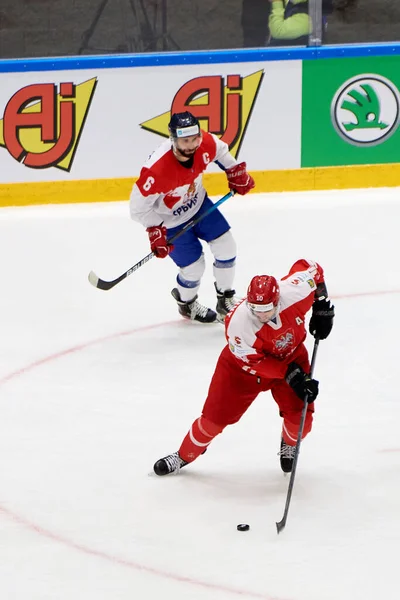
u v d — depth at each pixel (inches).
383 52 1160.8
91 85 1149.7
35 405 721.0
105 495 595.2
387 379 738.8
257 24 1153.4
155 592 493.7
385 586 491.5
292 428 593.3
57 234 1094.4
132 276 984.9
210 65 1153.4
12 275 995.3
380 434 657.0
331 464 620.4
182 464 614.9
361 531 543.5
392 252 1007.0
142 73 1150.3
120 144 1171.9
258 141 1177.4
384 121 1182.3
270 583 497.4
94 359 800.9
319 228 1077.1
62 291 952.9
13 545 542.9
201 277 908.6
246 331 547.8
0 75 1138.0
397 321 844.6
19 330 864.3
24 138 1161.4
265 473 615.5
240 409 589.9
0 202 1180.5
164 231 811.4
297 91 1167.6
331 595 485.4
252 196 1184.2
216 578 503.8
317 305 597.9
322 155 1186.6
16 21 1135.6
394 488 589.0
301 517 561.0
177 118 750.5
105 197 1185.4
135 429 677.9
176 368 778.2
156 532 551.8
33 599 492.4
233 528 552.7
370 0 1155.9
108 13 1140.5
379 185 1195.9
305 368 593.9
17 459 642.2
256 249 1031.6
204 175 1180.5
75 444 660.7
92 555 530.6
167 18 1147.3
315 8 1151.6
